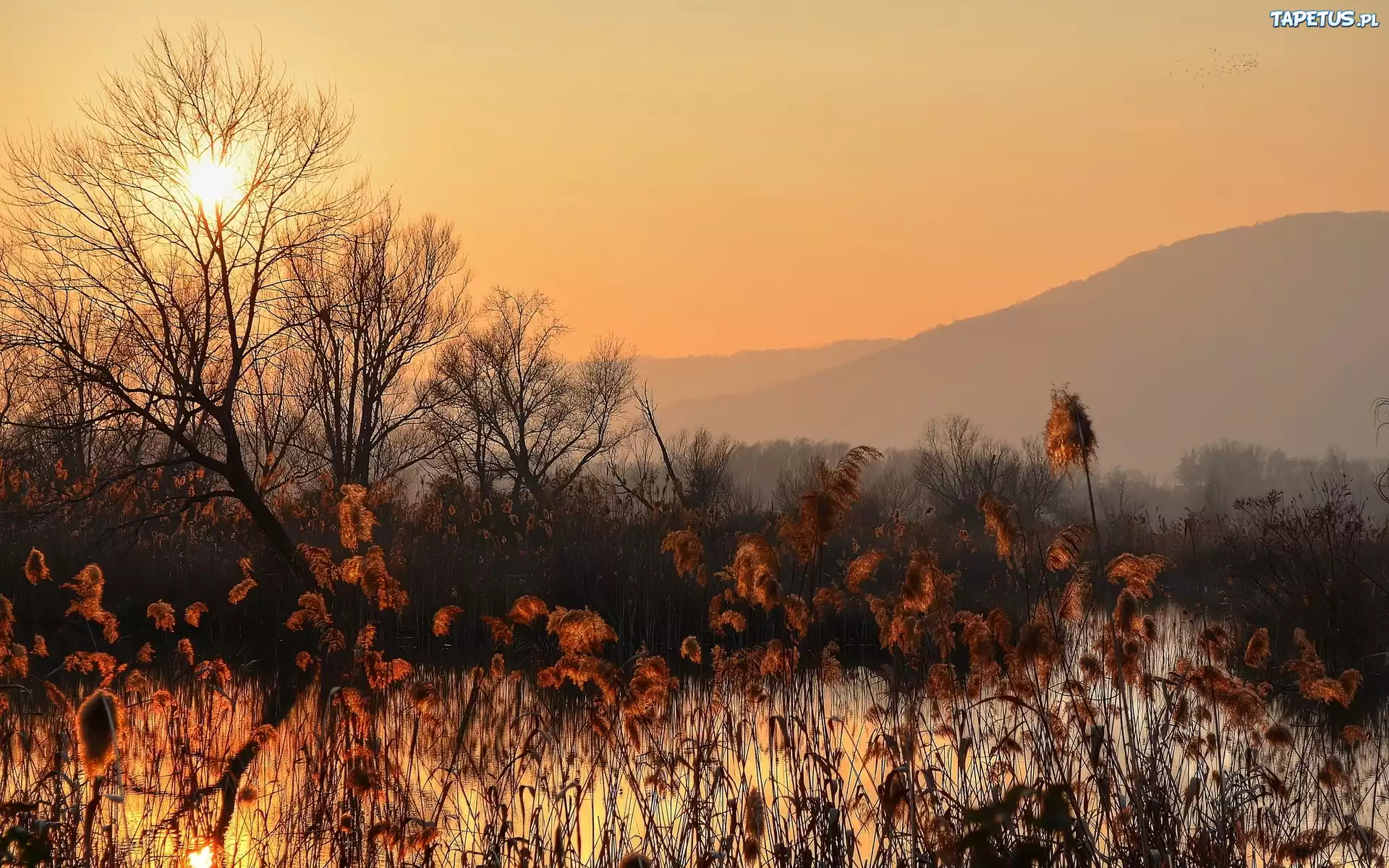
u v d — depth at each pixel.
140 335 33.19
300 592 30.14
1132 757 9.06
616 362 69.94
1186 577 35.81
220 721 14.71
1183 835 10.12
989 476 65.62
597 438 69.06
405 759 14.27
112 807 11.26
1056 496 70.00
